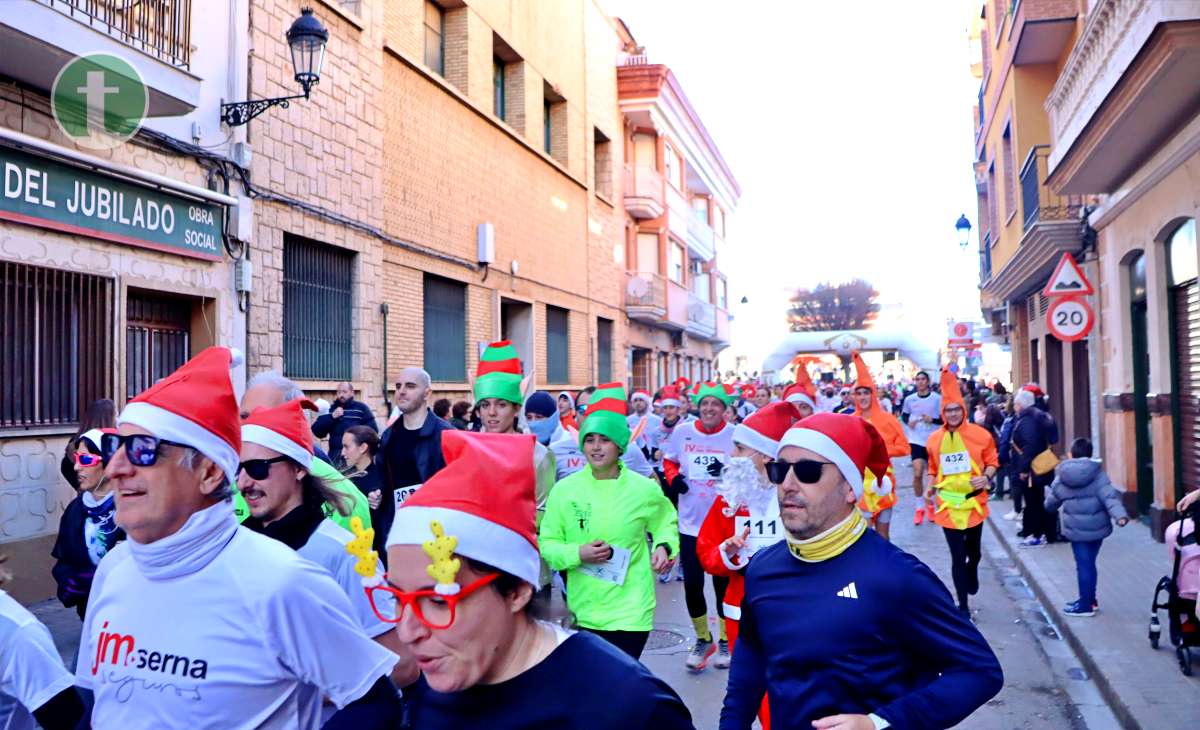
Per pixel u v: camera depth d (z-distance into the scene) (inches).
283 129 470.3
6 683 99.8
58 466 352.8
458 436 77.1
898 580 114.4
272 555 95.2
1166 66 331.3
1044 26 624.1
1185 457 450.6
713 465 291.3
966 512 339.9
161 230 391.9
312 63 426.9
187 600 92.8
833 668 114.4
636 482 211.9
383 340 567.8
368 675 96.0
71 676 102.9
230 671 91.1
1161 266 462.9
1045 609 356.8
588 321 999.6
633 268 1202.0
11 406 334.6
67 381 357.1
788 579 122.4
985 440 343.0
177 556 93.0
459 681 72.2
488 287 738.8
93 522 217.3
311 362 504.1
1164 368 459.8
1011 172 840.3
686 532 289.0
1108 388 572.1
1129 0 353.7
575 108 967.6
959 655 112.3
